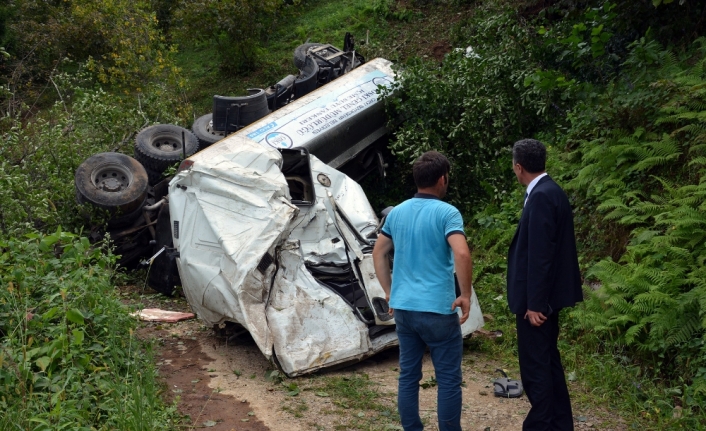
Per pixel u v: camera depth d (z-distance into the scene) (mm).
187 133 10125
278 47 17891
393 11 16984
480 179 9617
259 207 6309
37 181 8945
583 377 5480
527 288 3980
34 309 5238
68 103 16750
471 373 5734
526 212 4078
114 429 4285
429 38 15398
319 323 5871
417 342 4027
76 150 9828
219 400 5121
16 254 5676
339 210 6656
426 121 9961
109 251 6781
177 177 6707
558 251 4059
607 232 7055
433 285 3883
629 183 7137
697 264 5828
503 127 9633
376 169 10781
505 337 6426
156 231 8391
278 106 11250
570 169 8055
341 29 17281
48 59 17578
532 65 9602
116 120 11141
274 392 5297
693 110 7031
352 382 5496
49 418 4059
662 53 8055
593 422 4801
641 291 5816
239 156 6879
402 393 4047
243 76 17344
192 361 6012
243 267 5859
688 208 6016
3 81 16172
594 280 6656
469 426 4684
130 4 17109
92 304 5367
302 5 19375
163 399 5047
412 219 3992
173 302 8281
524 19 11141
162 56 16547
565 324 6316
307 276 6180
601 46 8320
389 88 10336
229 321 6246
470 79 9852
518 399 5164
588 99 8430
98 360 5055
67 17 17641
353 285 6348
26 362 4418
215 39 17266
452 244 3822
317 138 9391
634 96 7520
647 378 5359
